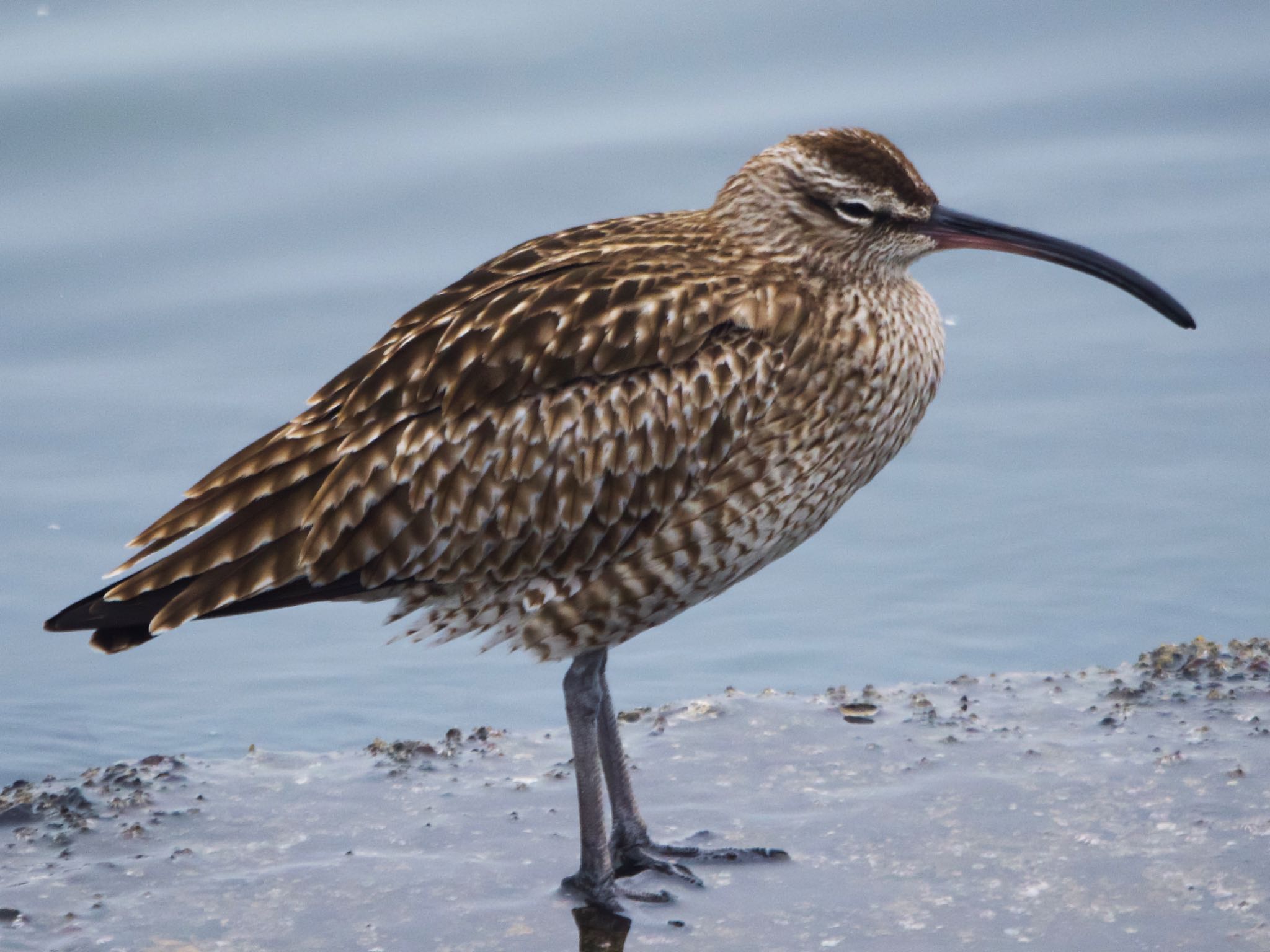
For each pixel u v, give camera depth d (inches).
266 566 442.6
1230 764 510.3
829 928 434.9
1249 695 557.9
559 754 545.3
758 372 457.1
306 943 434.6
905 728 546.9
